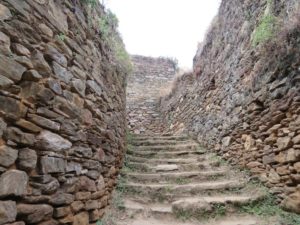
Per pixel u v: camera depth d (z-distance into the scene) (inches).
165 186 140.6
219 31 213.9
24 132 59.3
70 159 79.4
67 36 82.1
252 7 158.7
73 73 84.2
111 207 119.9
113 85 140.5
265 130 129.0
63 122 75.7
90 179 95.4
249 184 137.6
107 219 108.8
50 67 70.7
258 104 137.8
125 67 187.9
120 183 142.3
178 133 279.4
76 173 83.2
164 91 382.0
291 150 108.6
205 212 118.6
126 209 119.7
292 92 108.8
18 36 58.9
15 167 56.5
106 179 117.4
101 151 109.8
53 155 69.6
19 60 58.3
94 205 98.2
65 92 78.0
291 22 112.1
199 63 253.6
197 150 206.4
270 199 120.7
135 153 197.6
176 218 117.3
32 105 62.2
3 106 53.1
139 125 363.9
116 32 156.6
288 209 109.9
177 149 213.0
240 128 155.7
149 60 432.5
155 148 213.3
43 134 65.8
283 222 104.3
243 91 155.3
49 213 67.9
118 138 149.3
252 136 141.5
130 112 371.6
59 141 72.6
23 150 58.7
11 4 57.4
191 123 250.8
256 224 107.4
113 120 135.6
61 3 80.4
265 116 129.1
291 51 110.4
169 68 431.8
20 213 57.4
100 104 111.3
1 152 52.1
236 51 173.6
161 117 353.7
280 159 116.3
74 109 83.3
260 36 134.1
